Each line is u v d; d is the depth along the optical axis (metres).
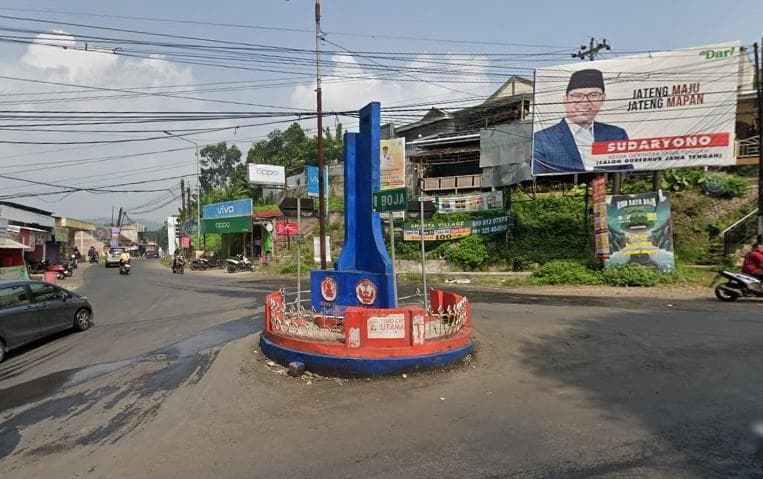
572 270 18.94
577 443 4.57
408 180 32.78
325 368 7.04
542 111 19.72
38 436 5.38
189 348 9.38
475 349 8.37
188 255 48.59
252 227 35.84
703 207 21.38
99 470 4.43
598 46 31.36
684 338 8.75
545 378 6.73
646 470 4.00
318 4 17.34
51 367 8.73
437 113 36.97
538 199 23.69
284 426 5.28
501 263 22.73
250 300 16.80
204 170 70.06
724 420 5.01
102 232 77.75
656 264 17.97
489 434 4.85
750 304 13.04
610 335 9.18
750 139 23.45
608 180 24.27
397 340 7.12
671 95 18.06
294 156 48.06
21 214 33.28
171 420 5.61
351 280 9.27
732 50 17.33
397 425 5.18
